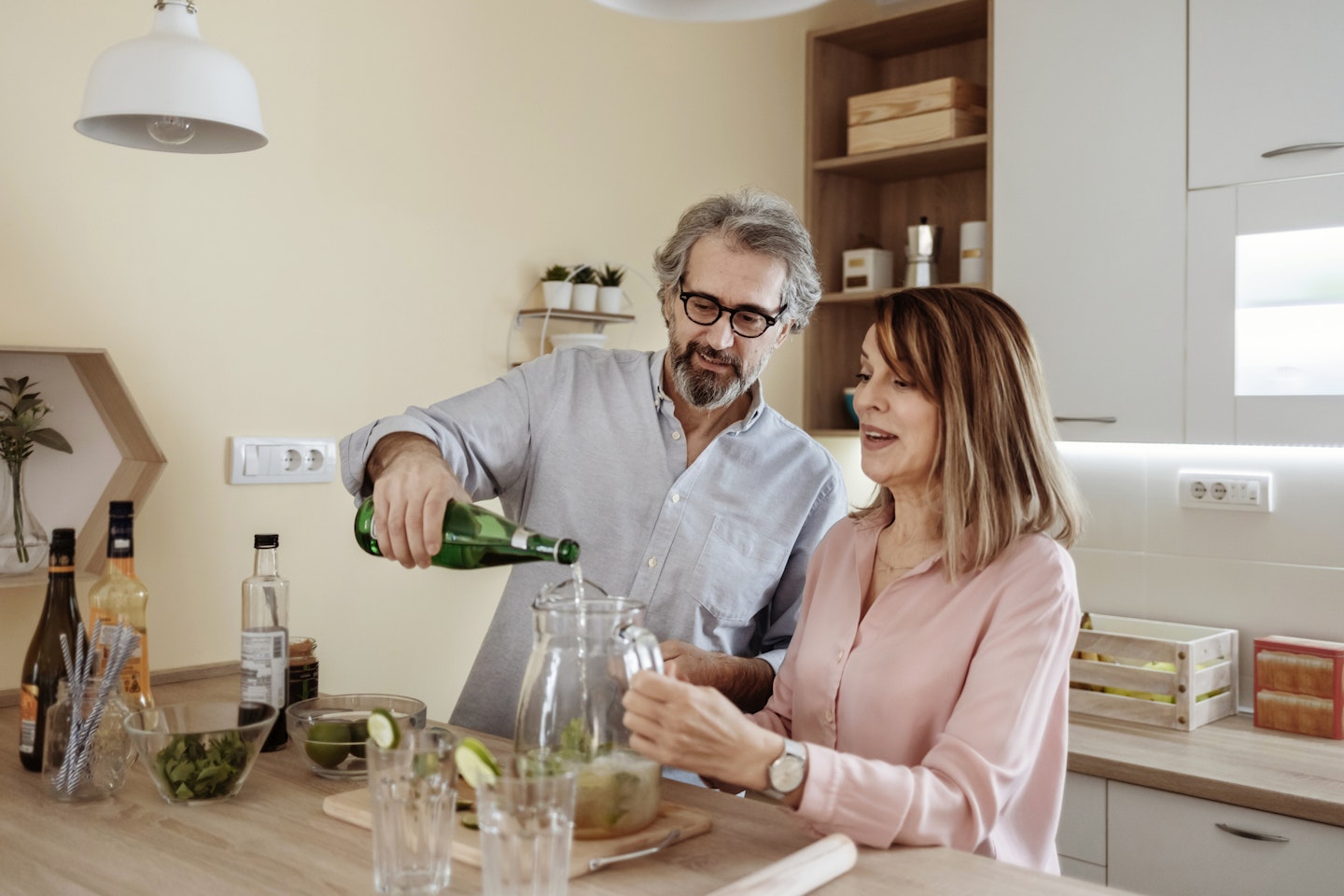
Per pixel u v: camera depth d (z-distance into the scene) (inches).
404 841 36.4
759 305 60.4
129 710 47.7
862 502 129.3
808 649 53.8
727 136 115.3
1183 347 97.1
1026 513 49.5
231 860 40.0
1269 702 91.1
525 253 97.2
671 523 65.7
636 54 106.0
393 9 87.6
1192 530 104.0
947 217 126.4
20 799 47.1
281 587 56.1
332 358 84.7
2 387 68.9
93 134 59.3
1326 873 73.9
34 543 67.6
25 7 69.2
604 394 67.6
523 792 33.8
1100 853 84.7
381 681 88.9
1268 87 92.0
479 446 64.2
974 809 42.3
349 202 85.3
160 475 73.2
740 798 48.2
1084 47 102.2
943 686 48.1
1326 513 96.6
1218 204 94.7
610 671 40.9
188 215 76.7
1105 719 94.0
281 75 81.0
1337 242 89.7
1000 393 49.3
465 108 92.5
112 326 73.3
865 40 124.6
